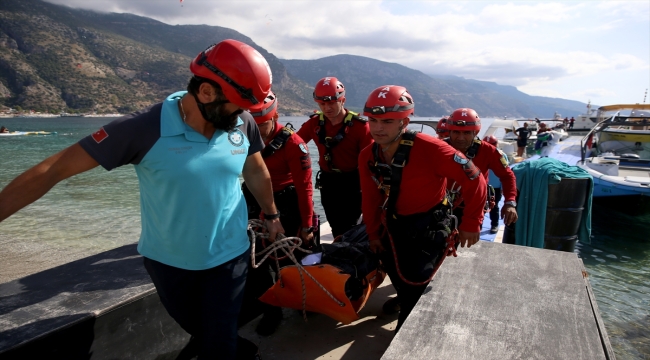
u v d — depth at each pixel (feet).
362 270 9.40
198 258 5.84
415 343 6.31
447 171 8.02
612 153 44.11
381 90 7.88
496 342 6.36
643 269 23.07
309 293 8.81
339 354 9.21
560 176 17.38
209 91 5.19
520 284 8.53
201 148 5.52
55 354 6.15
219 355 6.14
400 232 8.88
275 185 10.29
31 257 23.00
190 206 5.57
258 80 5.21
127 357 7.34
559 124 116.67
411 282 8.87
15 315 6.47
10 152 83.05
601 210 35.86
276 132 9.95
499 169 12.74
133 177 51.78
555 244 17.97
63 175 4.94
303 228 10.05
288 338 9.87
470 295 7.98
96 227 29.63
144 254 6.12
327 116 12.42
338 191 13.19
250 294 10.50
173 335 8.30
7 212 4.60
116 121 5.18
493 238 21.93
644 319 16.85
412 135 8.25
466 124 12.23
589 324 6.91
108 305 6.86
